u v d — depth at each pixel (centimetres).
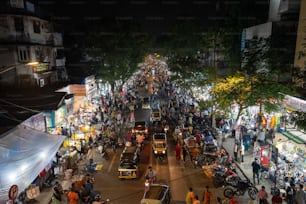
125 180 1742
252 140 2306
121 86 4062
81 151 2075
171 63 3900
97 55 3572
